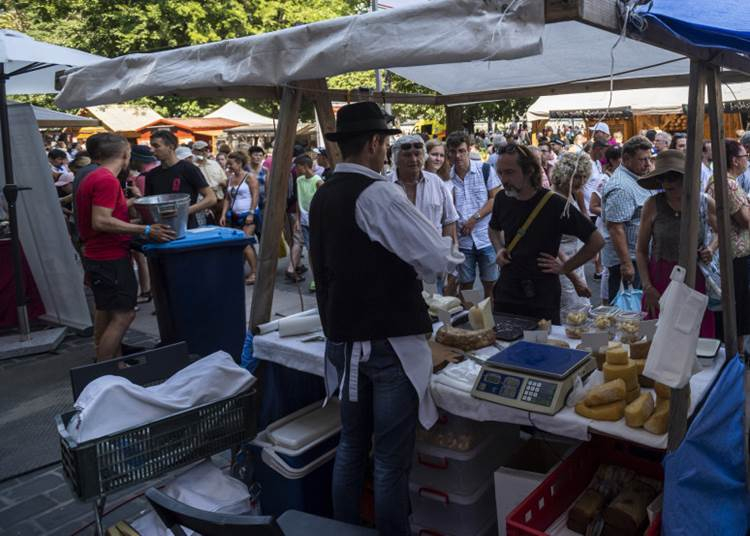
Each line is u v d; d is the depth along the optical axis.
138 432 2.67
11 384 5.41
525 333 2.89
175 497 2.91
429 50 1.98
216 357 3.00
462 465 2.70
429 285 3.45
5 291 6.86
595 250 3.39
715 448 2.29
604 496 2.52
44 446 4.21
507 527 2.28
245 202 9.25
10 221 6.16
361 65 2.18
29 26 21.69
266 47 2.50
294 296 7.95
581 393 2.37
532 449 2.90
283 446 2.97
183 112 23.88
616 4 1.78
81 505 3.49
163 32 19.11
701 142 2.09
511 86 4.66
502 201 3.67
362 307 2.38
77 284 6.58
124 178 8.67
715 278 3.71
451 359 2.73
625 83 4.29
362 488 2.80
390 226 2.27
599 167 7.77
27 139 6.32
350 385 2.47
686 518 2.16
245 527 1.65
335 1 21.81
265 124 22.67
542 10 1.73
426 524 2.86
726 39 1.93
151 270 4.99
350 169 2.41
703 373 2.54
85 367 3.02
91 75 3.12
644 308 4.04
